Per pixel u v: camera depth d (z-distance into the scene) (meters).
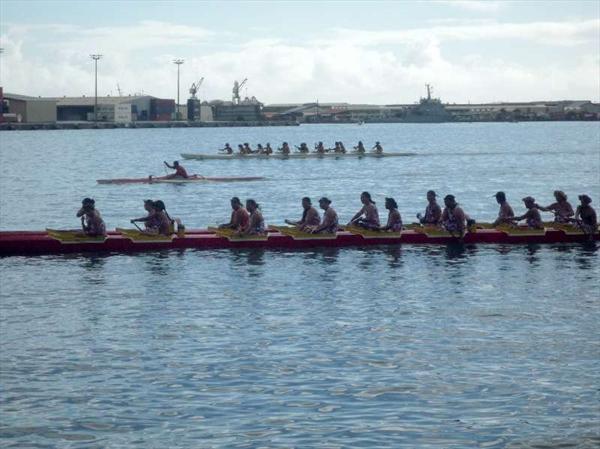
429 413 15.54
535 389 16.70
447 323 21.91
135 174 81.12
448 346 19.72
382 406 15.91
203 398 16.38
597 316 22.48
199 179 68.19
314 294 25.55
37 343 20.12
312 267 30.02
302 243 34.34
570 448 14.05
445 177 73.88
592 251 33.38
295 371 17.94
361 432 14.72
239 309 23.59
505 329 21.23
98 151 130.62
